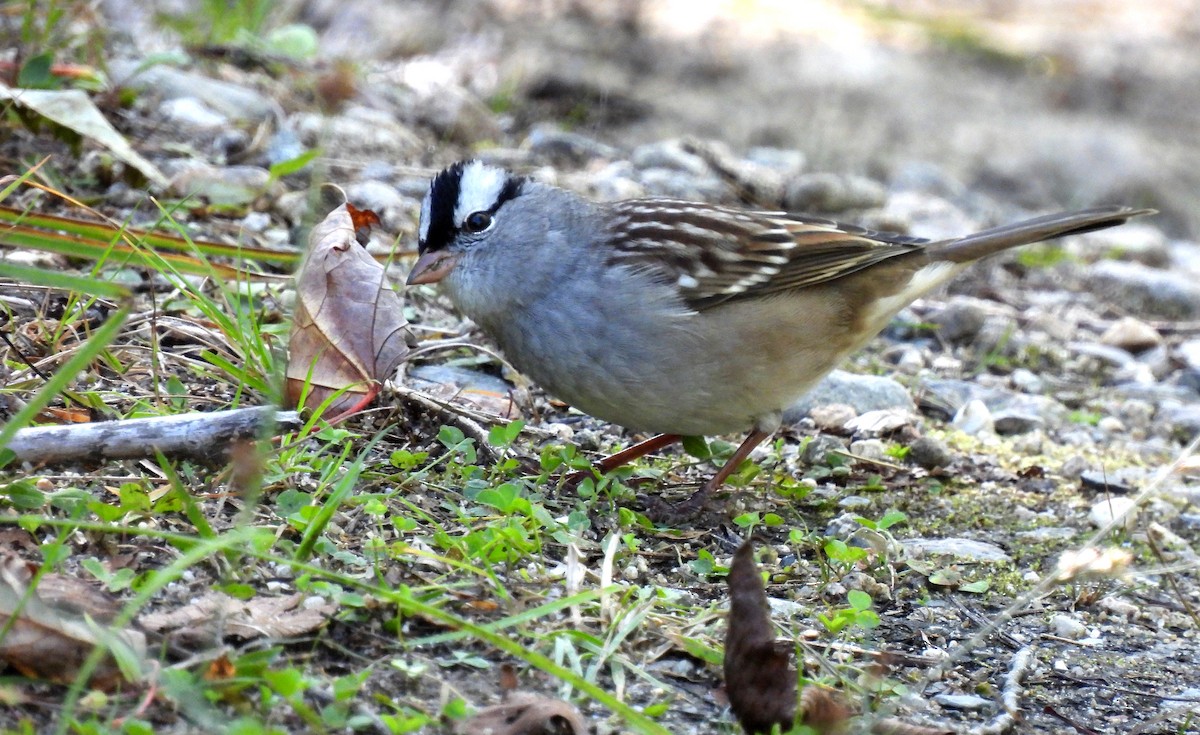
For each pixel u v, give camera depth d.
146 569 6.49
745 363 8.49
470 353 10.21
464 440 8.16
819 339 8.80
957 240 9.57
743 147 18.22
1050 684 7.13
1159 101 21.75
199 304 8.63
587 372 8.42
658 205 8.76
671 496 8.77
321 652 6.09
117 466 7.36
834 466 9.55
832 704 6.04
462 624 5.82
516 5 21.94
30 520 6.07
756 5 23.34
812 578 7.81
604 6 22.17
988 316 13.83
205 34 15.81
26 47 12.39
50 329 8.74
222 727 5.30
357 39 19.59
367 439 8.26
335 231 8.56
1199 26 24.70
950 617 7.74
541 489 8.18
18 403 7.82
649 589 7.00
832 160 18.56
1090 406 12.11
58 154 11.31
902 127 19.80
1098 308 14.93
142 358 8.75
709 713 6.21
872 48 22.25
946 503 9.44
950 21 24.05
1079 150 19.91
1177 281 15.22
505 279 8.45
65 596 5.87
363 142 14.03
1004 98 21.23
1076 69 22.47
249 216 11.46
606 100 18.75
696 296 8.36
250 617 6.11
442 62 19.03
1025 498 9.70
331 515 6.78
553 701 5.83
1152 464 10.80
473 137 15.80
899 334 13.05
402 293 10.87
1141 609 8.17
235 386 8.69
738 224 8.69
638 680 6.38
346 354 8.36
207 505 7.13
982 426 11.00
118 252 8.44
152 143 12.23
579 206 8.58
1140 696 7.10
